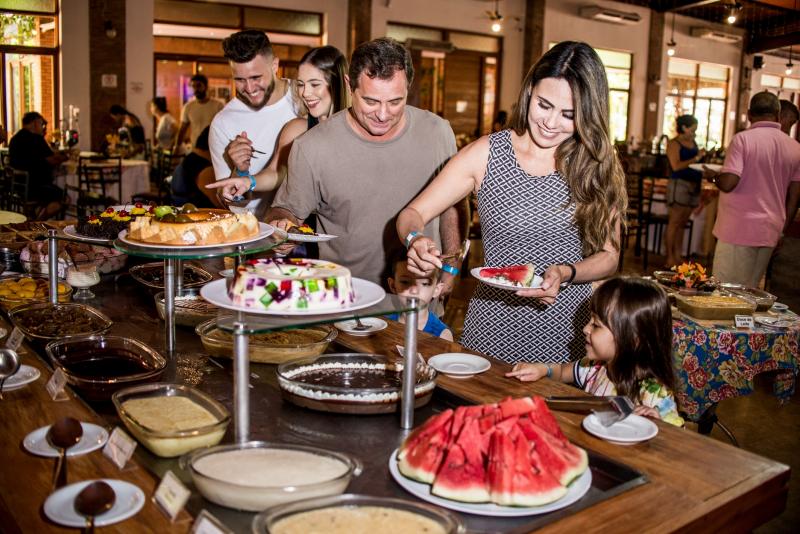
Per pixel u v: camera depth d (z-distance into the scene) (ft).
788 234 16.76
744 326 9.68
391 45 6.97
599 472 4.29
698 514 3.82
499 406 3.97
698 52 56.44
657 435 4.82
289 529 3.29
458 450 3.80
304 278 4.27
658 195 28.14
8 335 6.72
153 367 5.59
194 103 30.48
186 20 36.81
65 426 4.38
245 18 38.22
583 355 7.45
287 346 5.75
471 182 7.11
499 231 7.12
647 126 54.65
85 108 34.53
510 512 3.66
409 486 3.90
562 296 7.29
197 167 16.47
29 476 4.15
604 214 6.68
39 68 34.47
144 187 29.07
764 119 14.28
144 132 35.09
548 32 47.78
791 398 13.60
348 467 3.91
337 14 40.24
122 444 4.25
